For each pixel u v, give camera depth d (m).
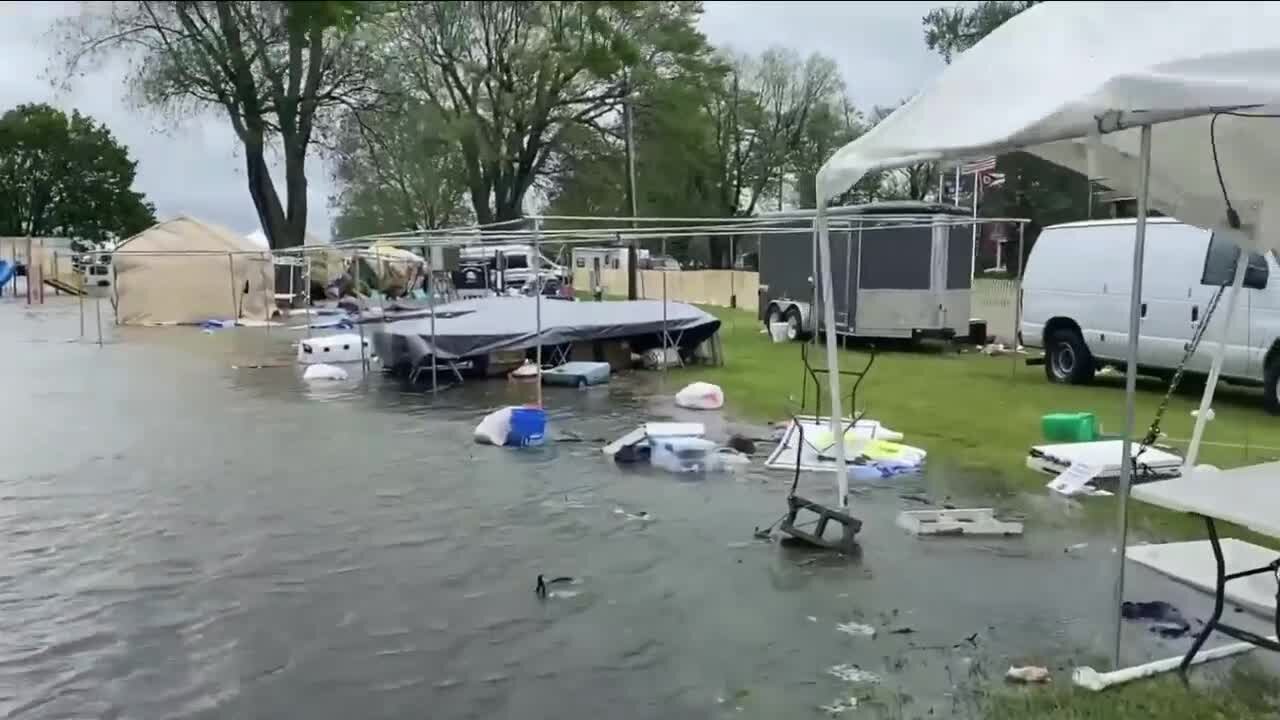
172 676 4.48
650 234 13.72
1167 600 5.29
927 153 4.73
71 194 47.19
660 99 27.27
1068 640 4.79
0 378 15.23
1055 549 6.29
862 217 12.19
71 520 7.02
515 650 4.74
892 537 6.56
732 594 5.48
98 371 16.22
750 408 12.05
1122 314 12.95
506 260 35.88
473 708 4.14
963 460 8.97
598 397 13.12
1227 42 4.32
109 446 9.74
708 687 4.32
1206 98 3.87
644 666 4.54
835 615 5.16
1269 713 3.96
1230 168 5.61
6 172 44.59
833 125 47.62
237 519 7.05
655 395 13.24
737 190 49.28
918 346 20.20
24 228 48.09
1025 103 4.47
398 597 5.46
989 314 20.42
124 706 4.19
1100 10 4.71
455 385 14.38
